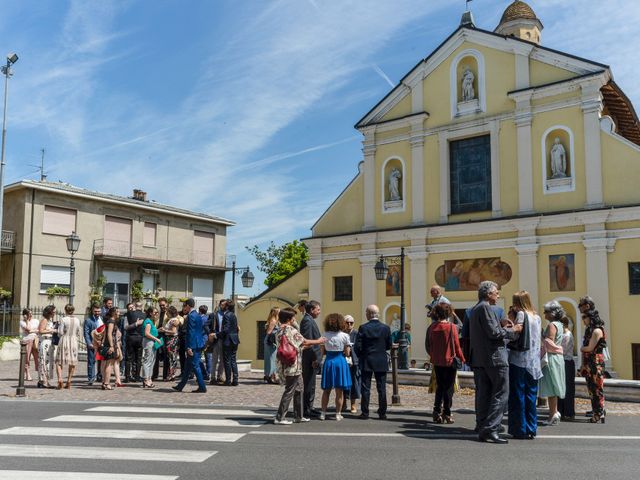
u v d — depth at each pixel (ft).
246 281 80.48
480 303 27.17
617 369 55.57
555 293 59.98
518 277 62.59
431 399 40.70
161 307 54.13
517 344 26.86
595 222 58.34
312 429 28.60
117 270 115.34
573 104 61.62
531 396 26.84
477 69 68.85
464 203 68.95
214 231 135.74
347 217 78.02
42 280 103.09
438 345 31.09
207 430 27.81
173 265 123.54
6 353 81.35
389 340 33.04
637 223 56.34
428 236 69.51
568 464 21.49
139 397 39.50
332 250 78.18
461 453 23.30
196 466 20.83
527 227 62.34
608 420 32.48
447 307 31.81
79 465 20.85
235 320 48.26
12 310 95.71
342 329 32.27
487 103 67.56
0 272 103.30
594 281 57.62
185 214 127.54
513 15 89.35
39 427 28.07
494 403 25.89
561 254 60.23
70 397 39.19
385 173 75.20
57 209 106.42
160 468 20.51
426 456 22.68
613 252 57.26
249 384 48.75
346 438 26.27
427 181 71.20
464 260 66.64
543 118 63.57
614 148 58.85
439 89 71.51
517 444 25.27
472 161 69.00
